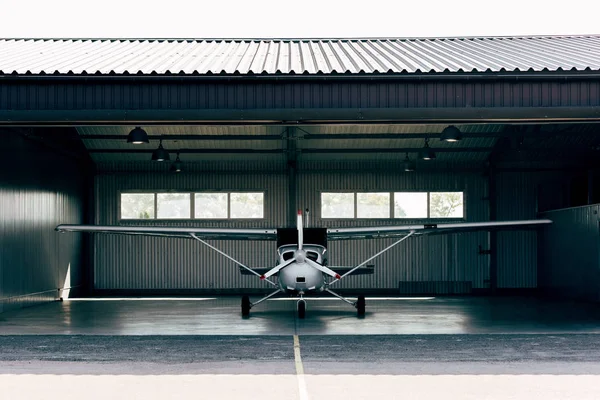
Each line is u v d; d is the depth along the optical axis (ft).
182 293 71.10
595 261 58.34
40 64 44.65
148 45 59.82
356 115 40.19
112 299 66.23
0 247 51.21
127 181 71.46
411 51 53.67
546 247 69.62
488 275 71.36
